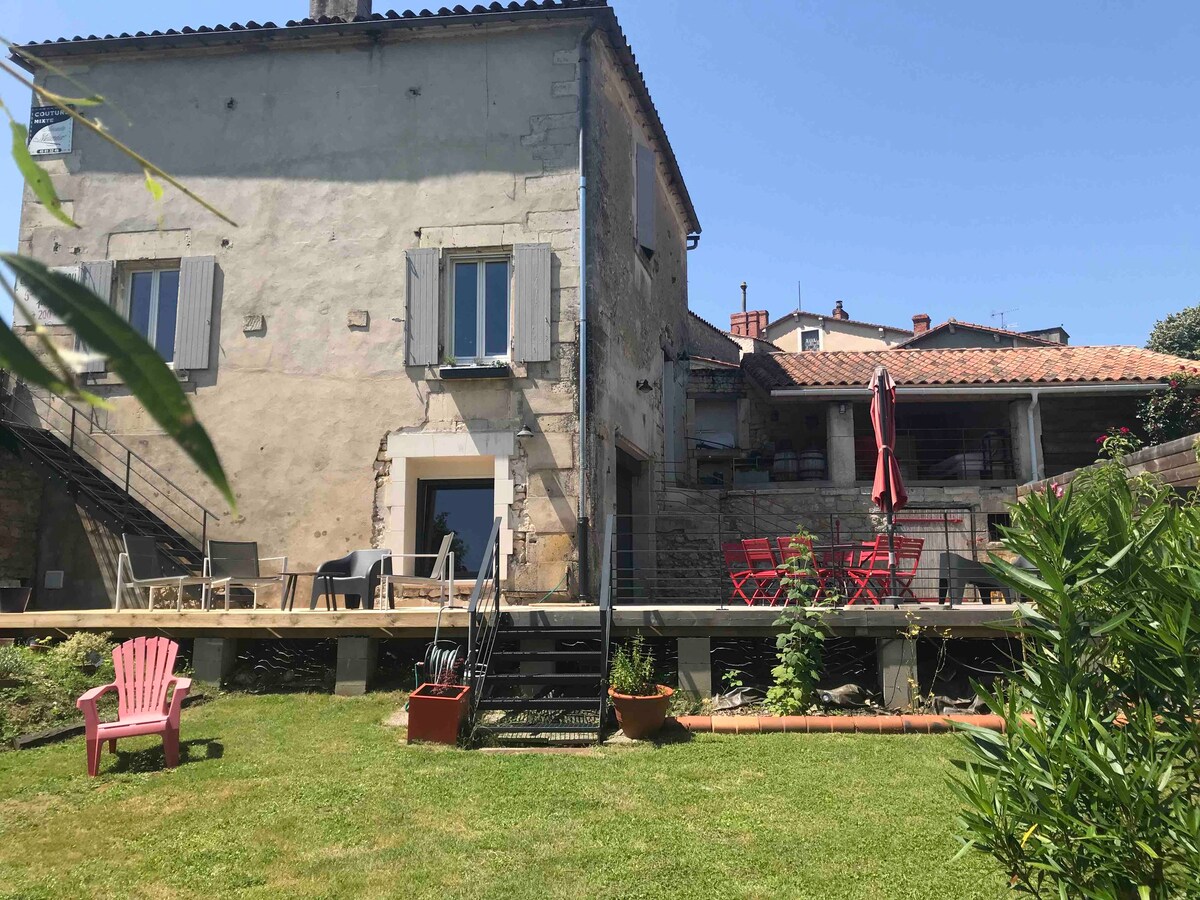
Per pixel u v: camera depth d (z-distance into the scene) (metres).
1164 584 2.49
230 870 4.31
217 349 10.79
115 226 11.18
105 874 4.27
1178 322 25.38
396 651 8.80
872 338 29.52
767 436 15.85
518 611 7.94
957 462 14.38
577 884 4.12
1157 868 2.33
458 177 10.74
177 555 10.08
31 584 10.49
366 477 10.31
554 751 6.34
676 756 6.15
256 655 8.80
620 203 11.98
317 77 11.22
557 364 10.20
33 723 6.91
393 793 5.38
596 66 11.13
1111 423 15.09
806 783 5.54
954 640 8.09
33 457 9.99
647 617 7.77
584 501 9.85
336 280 10.76
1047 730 2.61
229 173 11.16
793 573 7.73
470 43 11.01
